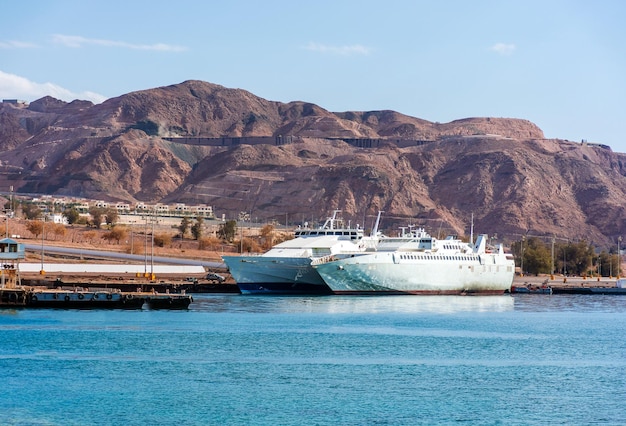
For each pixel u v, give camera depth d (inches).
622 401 5659.5
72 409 5260.8
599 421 5221.5
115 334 7657.5
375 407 5423.2
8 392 5595.5
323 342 7549.2
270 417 5182.1
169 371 6240.2
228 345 7273.6
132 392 5649.6
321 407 5408.5
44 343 7150.6
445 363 6752.0
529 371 6510.8
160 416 5167.3
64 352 6806.1
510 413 5359.3
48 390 5654.5
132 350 6948.8
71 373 6107.3
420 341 7741.1
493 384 6063.0
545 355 7180.1
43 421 5024.6
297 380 6058.1
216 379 6038.4
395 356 6988.2
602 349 7524.6
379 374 6299.2
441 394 5762.8
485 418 5246.1
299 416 5211.6
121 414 5187.0
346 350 7190.0
